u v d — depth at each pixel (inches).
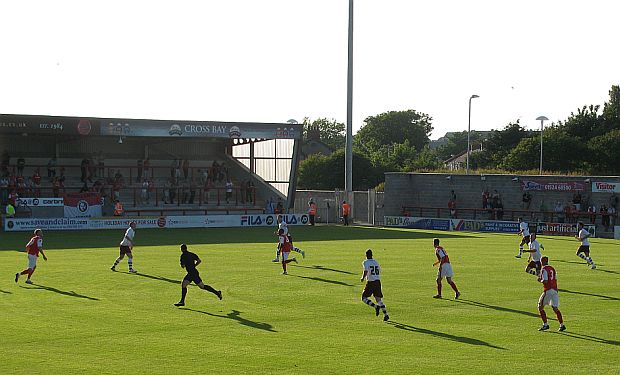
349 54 2506.2
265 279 1162.6
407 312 905.5
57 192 2372.0
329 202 2748.5
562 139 3836.1
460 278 1199.6
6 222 2102.6
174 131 2436.0
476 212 2554.1
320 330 799.1
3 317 848.9
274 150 2706.7
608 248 1779.0
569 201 2394.2
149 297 989.2
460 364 663.8
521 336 778.2
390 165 4141.2
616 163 3816.4
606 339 765.9
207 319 849.5
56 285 1082.7
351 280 1154.7
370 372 635.5
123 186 2466.8
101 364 652.1
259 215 2471.7
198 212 2581.2
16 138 2598.4
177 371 631.8
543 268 813.2
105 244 1720.0
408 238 1999.3
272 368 644.1
